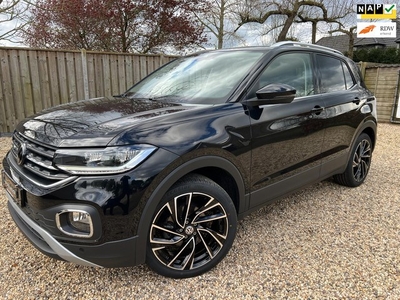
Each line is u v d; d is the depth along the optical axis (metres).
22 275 2.22
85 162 1.77
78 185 1.76
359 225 3.01
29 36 8.88
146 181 1.84
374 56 22.00
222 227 2.30
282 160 2.69
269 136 2.51
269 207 3.42
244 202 2.45
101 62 6.86
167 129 1.99
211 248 2.30
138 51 10.67
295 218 3.16
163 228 2.05
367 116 3.86
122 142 1.82
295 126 2.75
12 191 2.14
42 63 6.34
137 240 1.90
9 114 6.29
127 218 1.82
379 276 2.24
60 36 9.67
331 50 3.65
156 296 2.04
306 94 3.05
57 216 1.79
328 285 2.15
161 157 1.89
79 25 9.53
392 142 6.99
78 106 2.54
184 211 2.12
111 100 2.77
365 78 10.10
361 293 2.07
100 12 9.28
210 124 2.16
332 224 3.03
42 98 6.48
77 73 6.68
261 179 2.54
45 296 2.03
